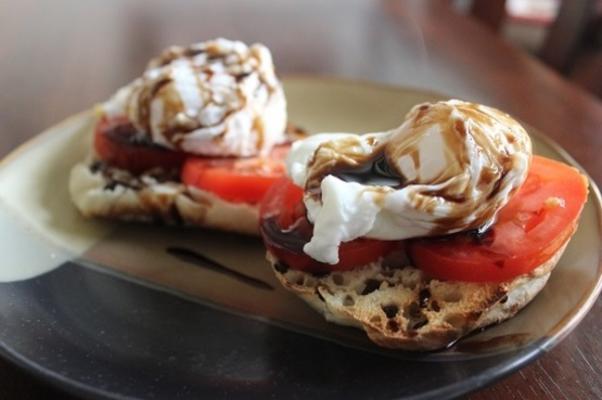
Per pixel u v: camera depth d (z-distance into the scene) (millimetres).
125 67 541
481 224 331
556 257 339
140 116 406
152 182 407
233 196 396
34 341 335
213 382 324
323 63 554
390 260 344
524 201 341
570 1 636
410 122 340
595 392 323
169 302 363
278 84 422
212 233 402
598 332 344
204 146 403
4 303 353
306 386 320
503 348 320
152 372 328
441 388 307
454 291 334
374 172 337
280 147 422
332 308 337
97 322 352
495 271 327
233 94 404
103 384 316
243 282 373
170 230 403
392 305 336
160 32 609
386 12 654
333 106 463
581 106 492
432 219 323
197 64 416
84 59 557
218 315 356
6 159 420
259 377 326
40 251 385
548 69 539
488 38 596
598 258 343
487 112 335
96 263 383
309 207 338
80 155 433
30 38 600
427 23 629
